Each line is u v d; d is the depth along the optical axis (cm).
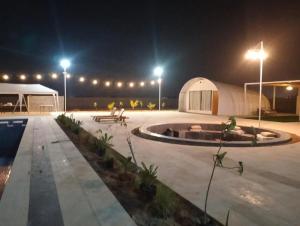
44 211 364
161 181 508
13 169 564
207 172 571
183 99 2642
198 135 1463
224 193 452
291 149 839
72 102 3222
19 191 437
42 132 1105
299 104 2431
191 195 440
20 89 2267
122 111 1694
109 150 748
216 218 362
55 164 607
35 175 526
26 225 326
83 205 384
